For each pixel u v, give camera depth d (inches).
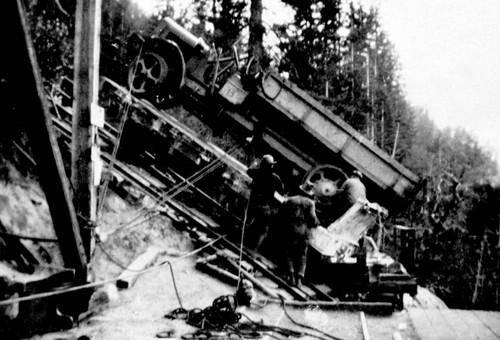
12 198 216.7
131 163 413.1
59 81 408.5
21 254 192.1
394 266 284.8
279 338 202.5
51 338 169.6
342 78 941.2
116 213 307.3
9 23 137.8
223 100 438.0
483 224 1529.3
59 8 231.5
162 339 184.4
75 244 183.6
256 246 358.9
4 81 223.0
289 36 677.3
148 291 245.9
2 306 159.3
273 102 423.2
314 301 281.6
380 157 413.4
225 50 659.4
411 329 234.4
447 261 1241.4
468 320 249.3
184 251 328.8
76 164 199.6
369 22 804.6
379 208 376.2
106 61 462.9
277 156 452.1
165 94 451.5
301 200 336.8
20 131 251.8
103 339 177.3
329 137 419.5
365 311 268.1
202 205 404.5
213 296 265.7
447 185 1386.6
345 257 398.6
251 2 644.1
